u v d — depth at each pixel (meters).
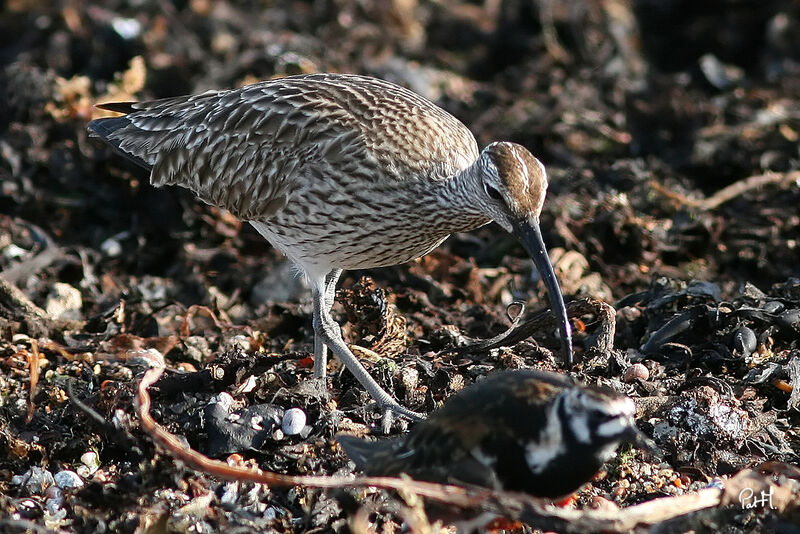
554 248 14.38
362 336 11.85
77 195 15.78
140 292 13.91
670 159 16.91
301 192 11.41
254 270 14.54
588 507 9.34
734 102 18.33
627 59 20.11
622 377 10.73
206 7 20.41
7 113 16.88
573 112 17.89
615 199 14.89
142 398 9.19
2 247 14.44
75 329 12.74
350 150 11.18
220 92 12.65
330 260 11.66
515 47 20.52
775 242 14.48
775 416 10.36
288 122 11.57
